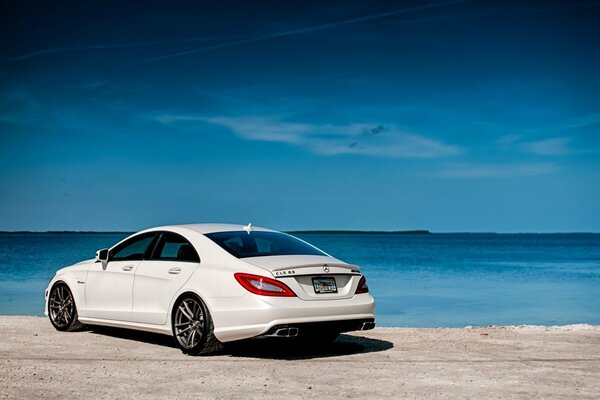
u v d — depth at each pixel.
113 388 6.02
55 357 7.69
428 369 7.05
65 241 147.00
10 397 5.66
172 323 8.01
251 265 7.50
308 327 7.40
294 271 7.44
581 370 7.07
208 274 7.73
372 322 7.95
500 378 6.61
